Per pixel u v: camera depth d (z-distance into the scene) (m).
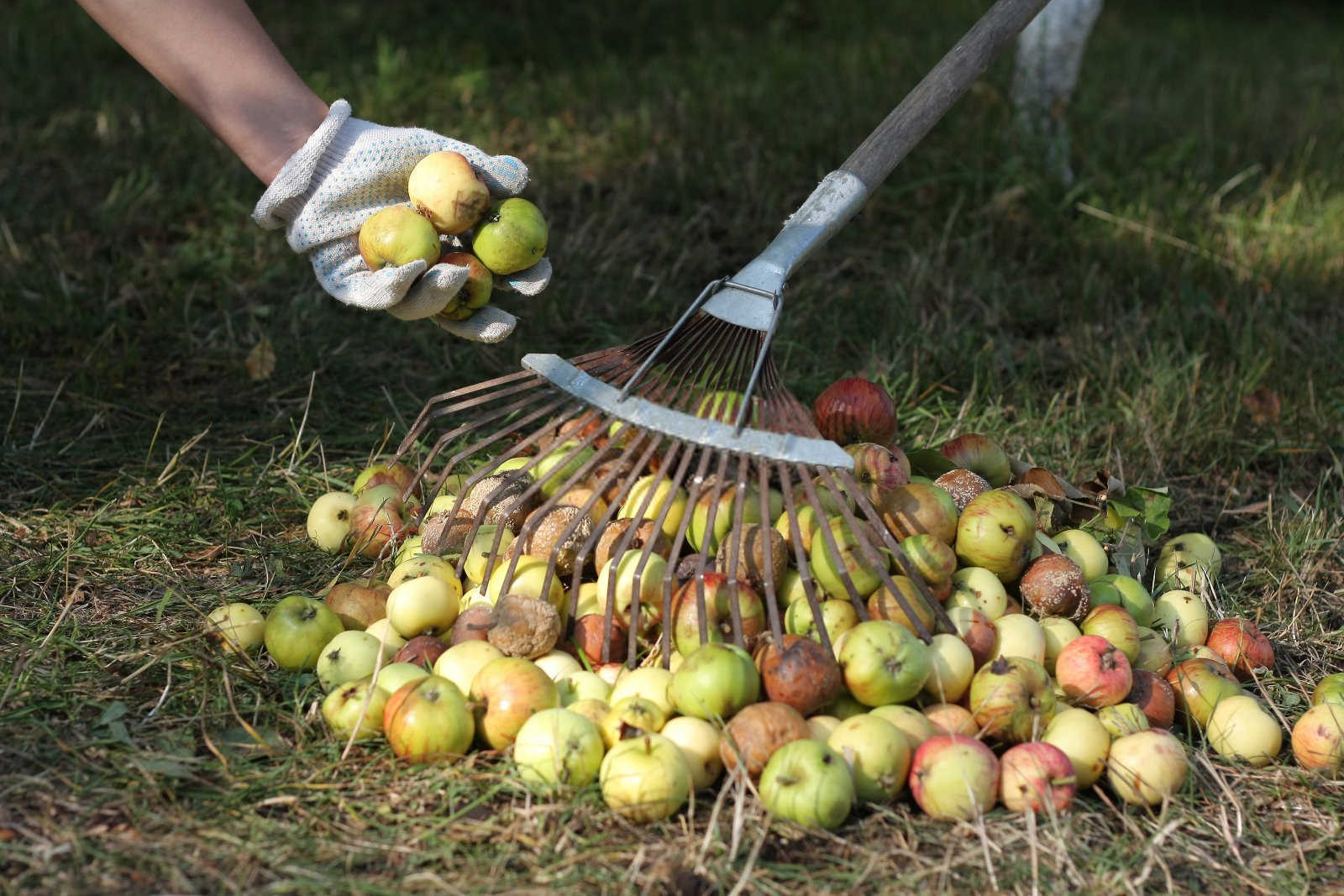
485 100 3.35
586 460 1.92
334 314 2.43
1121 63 4.01
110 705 1.77
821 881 1.65
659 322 2.45
